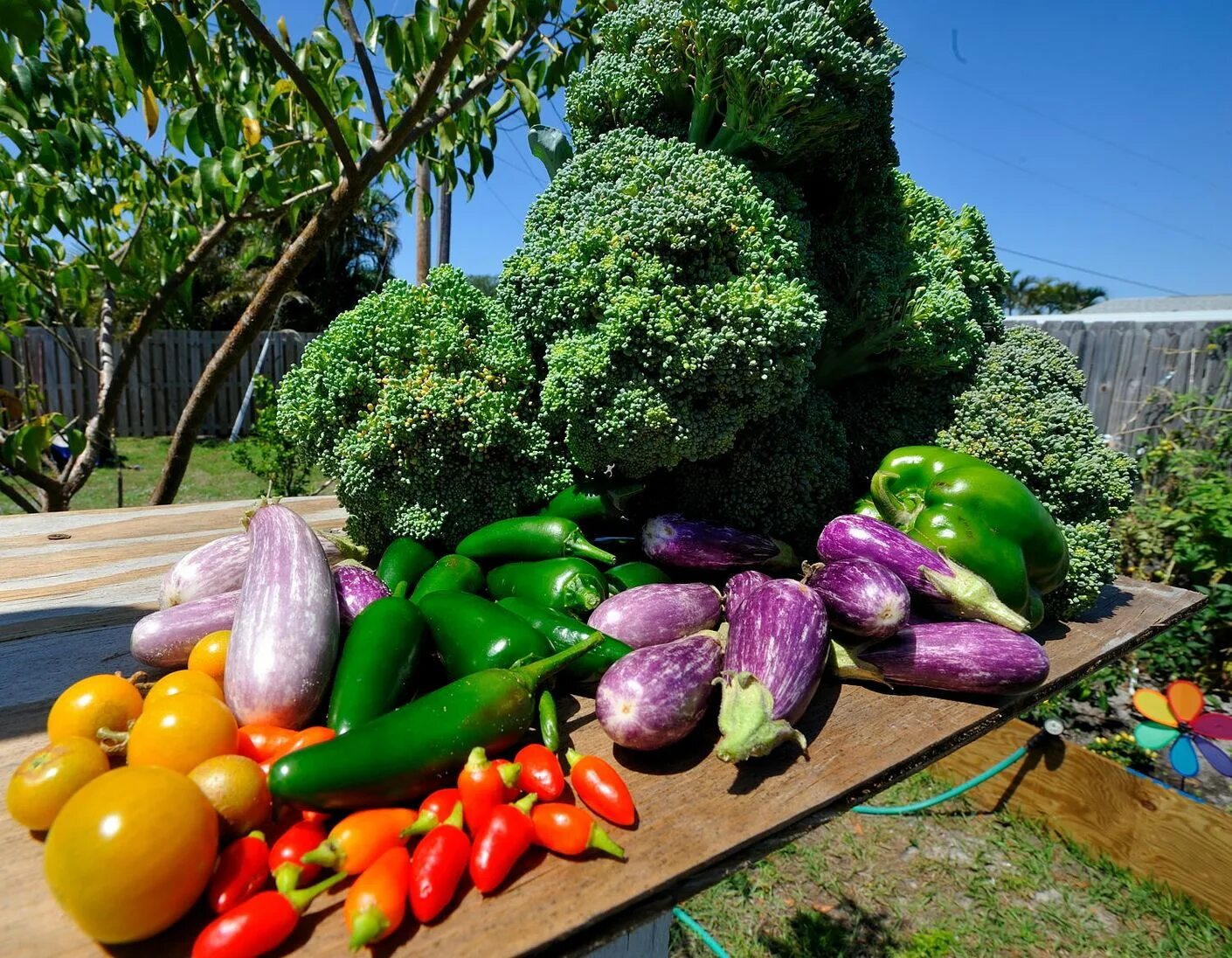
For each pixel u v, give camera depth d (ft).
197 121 7.93
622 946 3.76
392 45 8.00
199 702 3.25
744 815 3.34
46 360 36.19
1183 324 18.22
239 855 2.82
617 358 5.35
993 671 4.31
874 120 6.24
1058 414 6.38
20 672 4.68
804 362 5.44
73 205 10.16
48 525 8.39
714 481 6.01
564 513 5.78
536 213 6.16
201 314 48.93
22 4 6.32
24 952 2.56
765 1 5.68
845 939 8.00
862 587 4.42
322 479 23.91
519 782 3.36
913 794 10.40
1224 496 12.85
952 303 6.38
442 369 5.77
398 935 2.63
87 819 2.48
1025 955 7.74
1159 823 8.59
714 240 5.41
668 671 3.77
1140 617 6.15
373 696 3.74
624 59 6.48
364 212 51.13
